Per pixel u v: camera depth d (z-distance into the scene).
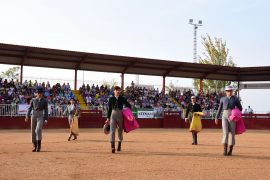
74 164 8.89
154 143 15.34
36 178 7.11
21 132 23.05
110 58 31.55
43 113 11.90
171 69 35.56
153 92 37.53
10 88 30.09
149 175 7.54
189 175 7.59
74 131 16.62
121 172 7.84
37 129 11.56
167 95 38.47
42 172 7.75
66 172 7.77
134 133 23.69
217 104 38.50
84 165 8.74
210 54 58.28
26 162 9.18
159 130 28.67
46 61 31.00
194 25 59.75
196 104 15.33
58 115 29.30
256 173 7.93
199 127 15.12
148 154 11.07
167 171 8.03
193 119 15.11
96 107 31.67
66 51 29.34
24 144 14.27
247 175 7.68
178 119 33.91
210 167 8.65
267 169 8.48
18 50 28.45
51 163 9.03
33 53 29.31
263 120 34.81
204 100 38.44
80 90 33.97
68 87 33.69
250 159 10.22
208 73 37.66
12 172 7.74
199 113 15.09
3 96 28.97
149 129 30.47
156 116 33.69
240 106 11.19
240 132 11.38
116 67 33.78
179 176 7.47
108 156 10.47
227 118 11.09
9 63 30.39
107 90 35.84
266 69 36.81
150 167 8.54
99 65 32.94
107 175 7.48
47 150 12.03
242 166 8.88
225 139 11.10
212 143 15.80
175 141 16.73
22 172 7.75
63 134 21.03
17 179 7.02
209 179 7.19
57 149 12.36
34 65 31.19
